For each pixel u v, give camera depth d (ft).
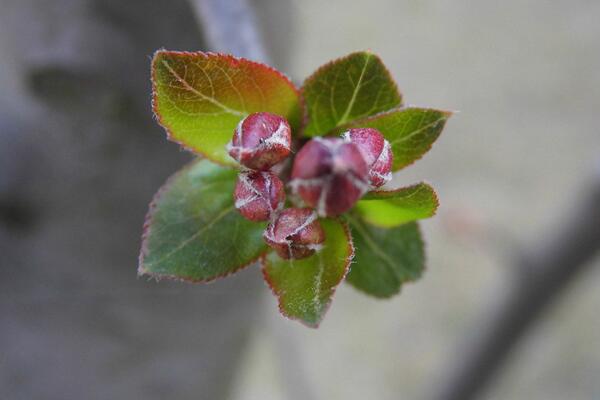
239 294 0.90
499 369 1.15
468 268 2.39
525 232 2.26
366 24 2.55
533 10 2.62
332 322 2.39
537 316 1.07
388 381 2.28
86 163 0.80
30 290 0.85
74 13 0.75
